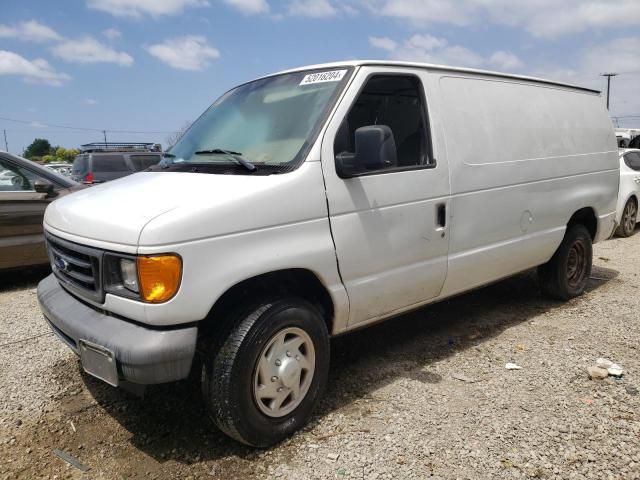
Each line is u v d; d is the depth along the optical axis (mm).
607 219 5984
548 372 4008
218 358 2887
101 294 2873
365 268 3496
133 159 14109
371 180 3498
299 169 3184
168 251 2643
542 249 5059
